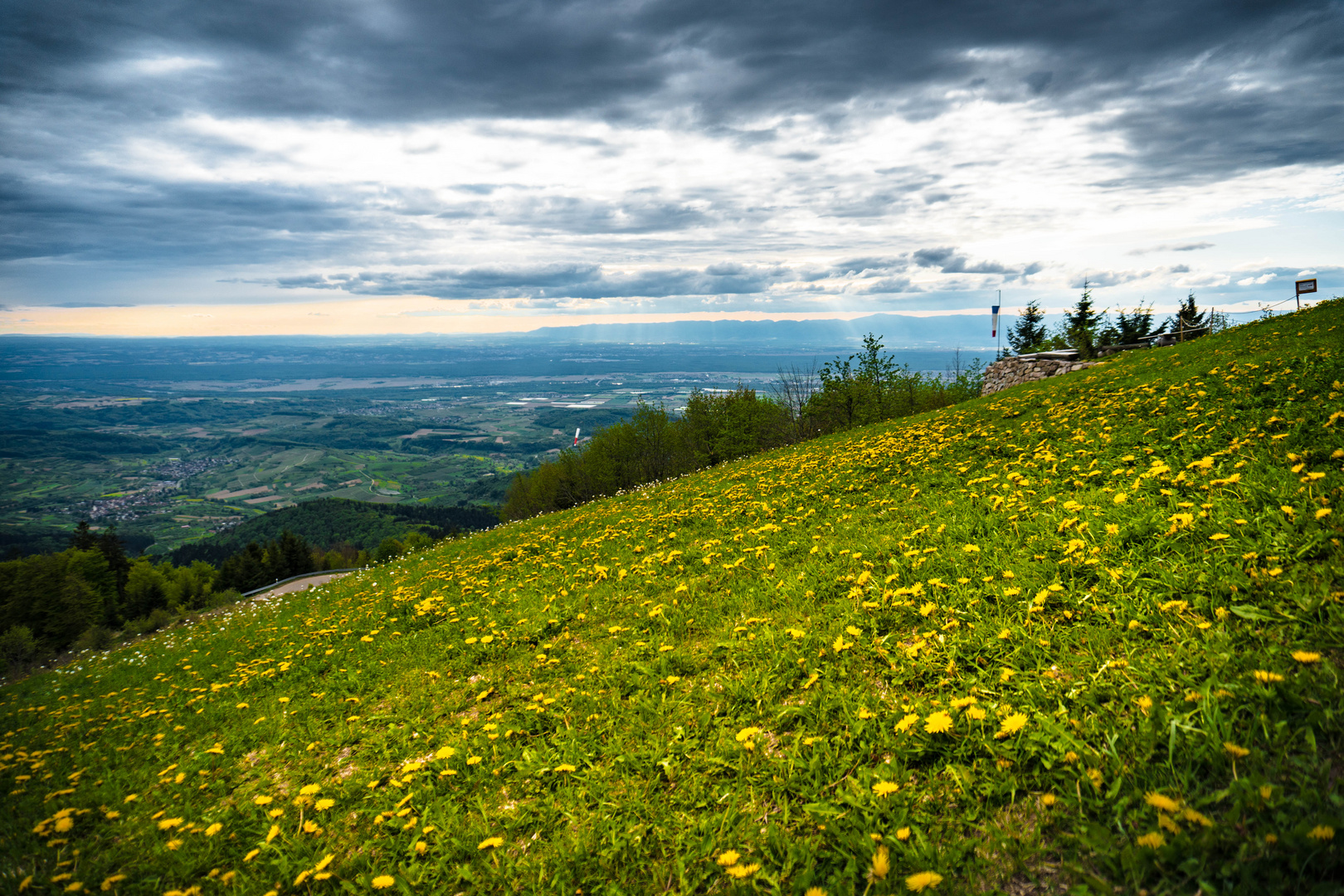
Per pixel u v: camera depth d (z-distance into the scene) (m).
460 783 4.84
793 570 7.79
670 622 6.95
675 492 20.08
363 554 119.56
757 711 4.71
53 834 5.78
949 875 2.85
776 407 53.91
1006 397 21.53
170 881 4.65
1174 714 3.31
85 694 12.98
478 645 8.14
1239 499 5.55
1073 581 5.12
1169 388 11.98
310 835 4.64
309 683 8.84
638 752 4.56
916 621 5.49
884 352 45.00
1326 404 7.60
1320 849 2.32
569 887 3.52
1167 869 2.51
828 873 3.15
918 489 10.28
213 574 116.12
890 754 3.88
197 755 6.90
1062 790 3.12
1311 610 3.76
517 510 89.69
